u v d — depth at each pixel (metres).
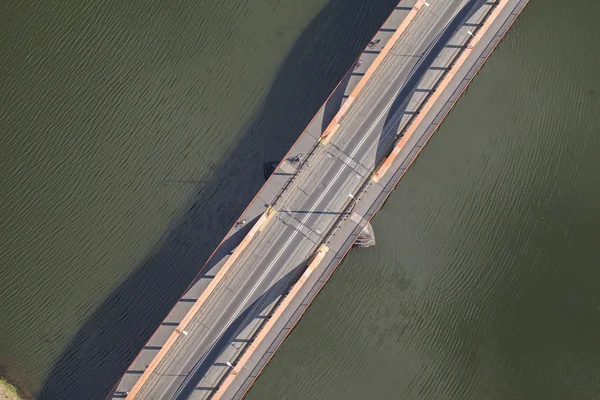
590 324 89.69
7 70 92.38
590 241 90.69
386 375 88.12
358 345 88.38
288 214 83.06
